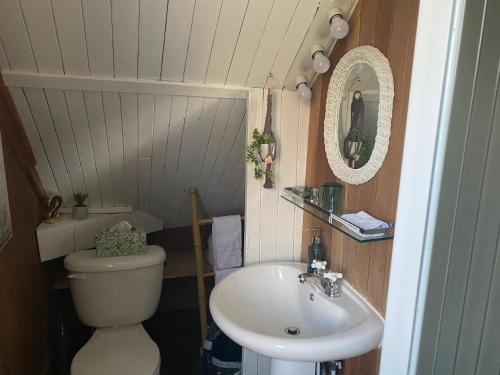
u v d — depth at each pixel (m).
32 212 1.62
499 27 0.53
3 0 1.01
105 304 1.71
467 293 0.61
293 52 1.36
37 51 1.17
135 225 2.06
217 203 2.19
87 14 1.09
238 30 1.24
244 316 1.37
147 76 1.33
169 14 1.14
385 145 1.07
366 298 1.21
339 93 1.30
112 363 1.50
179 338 2.31
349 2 1.21
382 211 1.10
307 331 1.34
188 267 2.16
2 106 1.23
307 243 1.65
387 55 1.06
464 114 0.54
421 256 0.58
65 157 1.62
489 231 0.60
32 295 1.58
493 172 0.57
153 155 1.71
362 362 1.24
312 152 1.57
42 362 1.71
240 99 1.52
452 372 0.64
